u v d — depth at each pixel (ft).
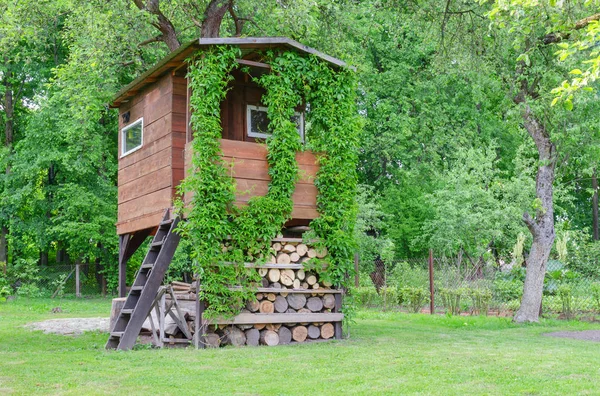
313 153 41.50
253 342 38.55
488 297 64.13
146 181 45.47
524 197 88.94
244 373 26.78
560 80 53.26
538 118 57.11
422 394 21.89
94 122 89.66
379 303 72.13
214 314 36.81
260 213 38.47
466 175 88.53
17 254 122.83
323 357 31.42
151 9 57.72
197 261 36.83
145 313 36.63
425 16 61.57
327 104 41.98
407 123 102.83
